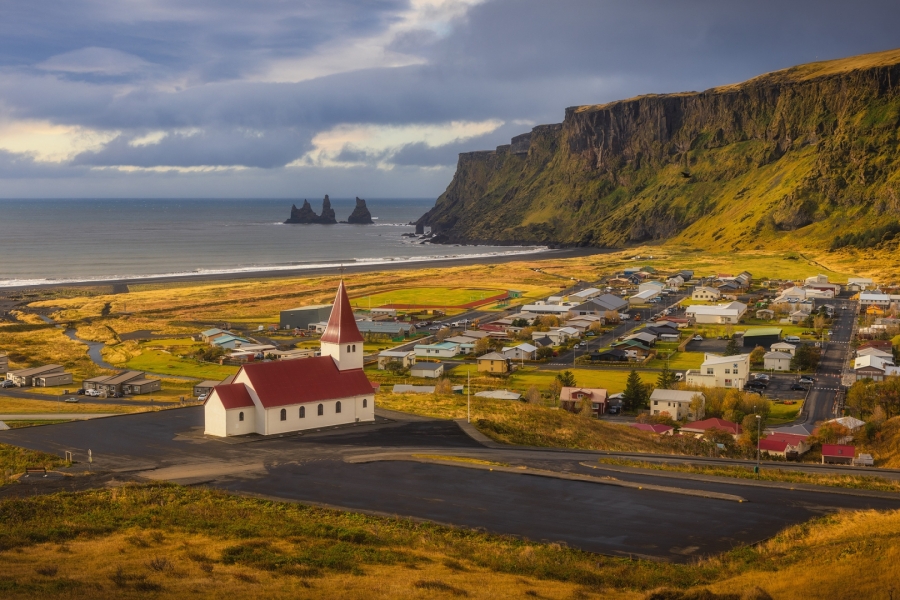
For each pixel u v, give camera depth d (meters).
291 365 102.31
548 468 82.38
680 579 51.28
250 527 61.56
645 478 78.75
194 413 111.25
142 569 50.84
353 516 65.69
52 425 103.12
